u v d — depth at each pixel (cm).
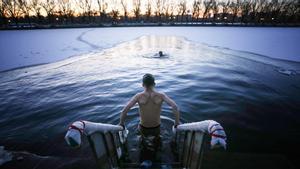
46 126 369
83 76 724
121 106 449
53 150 293
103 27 5031
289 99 496
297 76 719
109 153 177
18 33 3006
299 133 343
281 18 5038
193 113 409
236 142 310
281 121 385
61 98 507
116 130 197
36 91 561
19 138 328
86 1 5397
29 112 427
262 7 5172
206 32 3253
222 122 376
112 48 1515
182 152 234
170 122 362
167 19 6341
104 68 859
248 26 4844
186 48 1506
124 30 3881
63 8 5175
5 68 859
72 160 267
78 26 4688
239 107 445
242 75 730
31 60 1037
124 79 682
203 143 144
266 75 730
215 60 1036
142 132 257
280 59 1062
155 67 872
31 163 262
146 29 4228
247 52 1305
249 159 265
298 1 4669
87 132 127
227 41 1962
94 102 476
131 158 257
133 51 1359
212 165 249
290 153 288
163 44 1770
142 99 232
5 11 4347
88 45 1681
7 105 465
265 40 1938
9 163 263
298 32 2894
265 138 325
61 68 858
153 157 257
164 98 228
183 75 729
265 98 500
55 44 1706
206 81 649
